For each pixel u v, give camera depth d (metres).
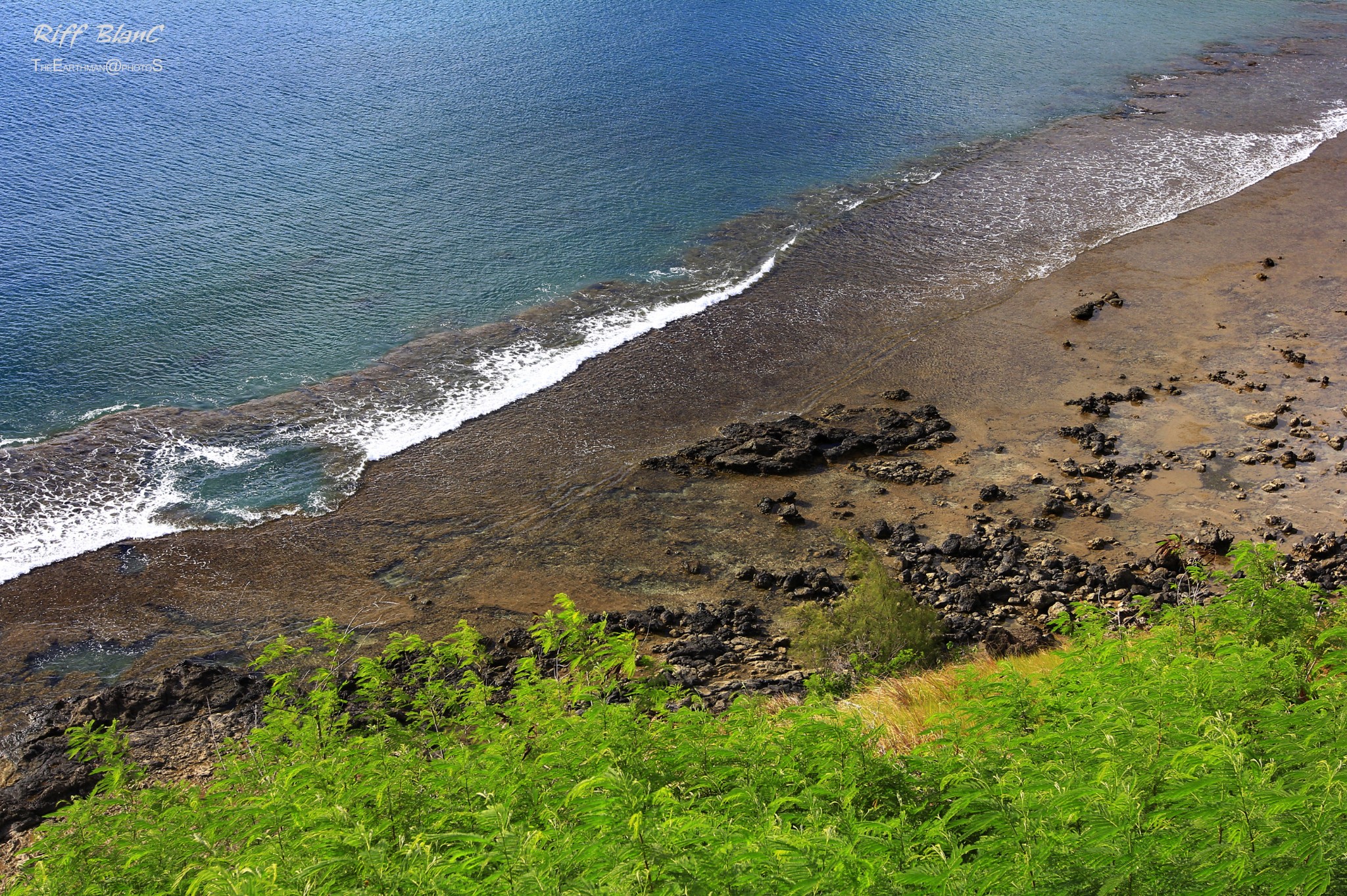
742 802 7.27
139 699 20.00
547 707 10.58
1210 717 6.92
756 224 46.50
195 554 25.36
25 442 28.98
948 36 79.38
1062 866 5.08
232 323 35.69
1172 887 4.84
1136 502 27.62
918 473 29.19
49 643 22.34
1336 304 38.62
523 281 40.22
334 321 36.44
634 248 43.56
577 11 80.44
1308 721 7.08
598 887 5.20
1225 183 51.44
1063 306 39.34
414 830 7.66
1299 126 60.12
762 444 30.12
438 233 43.41
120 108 54.50
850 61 72.12
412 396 32.50
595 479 28.95
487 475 29.00
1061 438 30.94
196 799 10.35
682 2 85.06
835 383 34.38
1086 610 14.49
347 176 48.34
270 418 30.97
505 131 55.41
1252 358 35.03
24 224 41.09
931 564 25.14
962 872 5.24
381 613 23.53
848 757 7.70
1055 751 7.61
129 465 28.36
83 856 9.55
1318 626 12.84
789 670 21.11
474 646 13.42
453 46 70.19
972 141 57.94
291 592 24.22
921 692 15.22
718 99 62.62
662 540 26.45
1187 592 22.83
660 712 10.10
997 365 35.22
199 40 67.31
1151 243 44.72
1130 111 63.38
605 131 56.34
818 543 26.38
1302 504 27.00
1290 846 4.74
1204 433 30.84
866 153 55.75
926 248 44.44
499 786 7.90
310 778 9.31
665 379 34.22
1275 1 95.19
